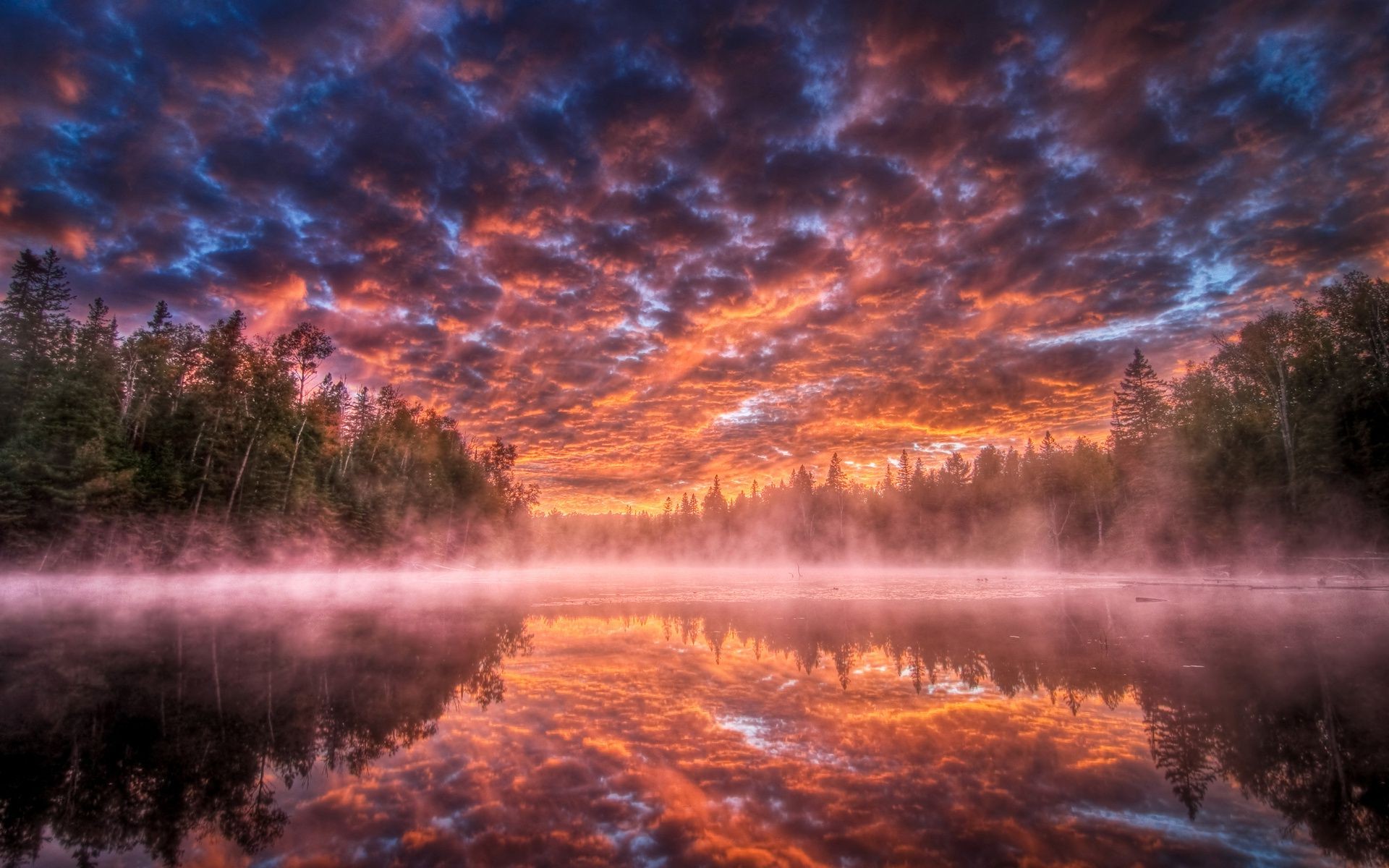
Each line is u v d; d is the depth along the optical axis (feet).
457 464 247.29
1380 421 96.78
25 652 45.19
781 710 28.76
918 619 65.87
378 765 21.29
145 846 15.34
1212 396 139.54
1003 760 21.49
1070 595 98.53
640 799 18.26
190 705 29.53
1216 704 28.58
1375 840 15.06
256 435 138.00
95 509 104.53
